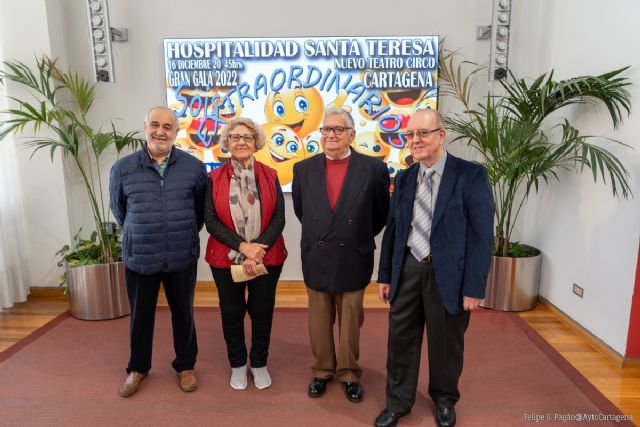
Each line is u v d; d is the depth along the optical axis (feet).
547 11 10.66
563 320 9.99
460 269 5.74
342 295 6.82
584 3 9.27
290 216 11.91
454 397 6.52
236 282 6.89
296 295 11.66
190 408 6.93
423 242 5.90
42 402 7.08
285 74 11.26
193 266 7.16
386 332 9.52
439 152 5.79
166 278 7.04
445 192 5.73
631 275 7.94
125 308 10.33
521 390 7.39
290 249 12.10
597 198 8.87
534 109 9.78
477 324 9.88
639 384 7.60
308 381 7.68
